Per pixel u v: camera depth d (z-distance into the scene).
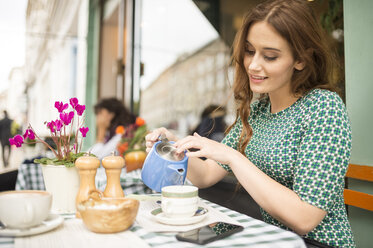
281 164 0.97
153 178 0.88
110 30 5.12
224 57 3.66
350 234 0.93
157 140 1.04
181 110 4.02
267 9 0.91
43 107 4.50
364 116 1.46
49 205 0.65
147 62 4.29
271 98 1.07
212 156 0.85
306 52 0.94
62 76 4.86
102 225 0.63
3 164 3.91
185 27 3.98
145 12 4.29
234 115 1.27
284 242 0.60
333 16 1.72
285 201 0.79
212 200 1.83
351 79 1.51
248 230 0.67
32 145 2.74
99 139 2.91
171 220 0.69
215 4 3.62
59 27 4.79
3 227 0.65
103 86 5.07
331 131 0.86
